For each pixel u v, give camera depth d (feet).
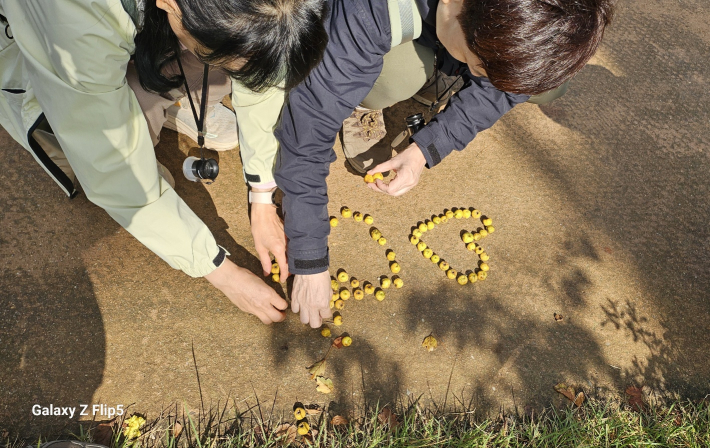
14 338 6.66
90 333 6.84
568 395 7.19
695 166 9.70
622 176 9.36
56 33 4.34
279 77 4.22
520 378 7.29
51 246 7.32
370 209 8.43
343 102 5.90
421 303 7.71
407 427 6.61
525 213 8.74
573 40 4.29
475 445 6.58
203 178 7.65
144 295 7.19
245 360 6.97
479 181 8.94
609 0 4.38
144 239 5.79
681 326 7.99
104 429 6.31
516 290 7.98
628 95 10.39
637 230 8.80
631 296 8.16
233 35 3.69
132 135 5.22
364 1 5.46
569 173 9.25
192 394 6.67
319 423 6.69
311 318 6.72
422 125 7.31
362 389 6.98
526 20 4.18
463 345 7.45
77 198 7.68
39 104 5.54
